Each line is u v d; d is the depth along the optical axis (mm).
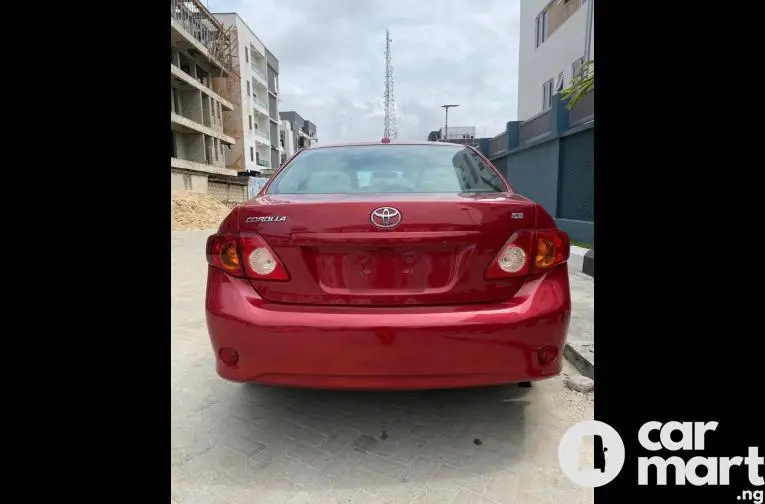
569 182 9062
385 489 1927
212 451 2207
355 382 1905
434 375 1885
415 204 1934
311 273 1950
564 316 1961
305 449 2217
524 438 2281
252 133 49719
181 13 34781
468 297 1938
